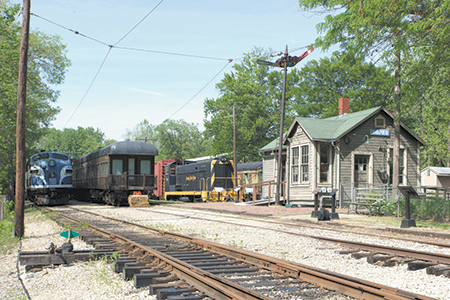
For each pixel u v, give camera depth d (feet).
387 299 17.40
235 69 194.49
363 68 145.38
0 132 102.01
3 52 82.69
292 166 81.92
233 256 28.22
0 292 21.61
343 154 74.13
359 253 29.22
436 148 122.72
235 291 18.84
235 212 67.05
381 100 143.95
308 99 167.94
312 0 51.47
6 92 85.87
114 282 22.49
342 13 49.49
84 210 78.54
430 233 39.83
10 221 56.39
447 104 109.19
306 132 75.00
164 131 347.36
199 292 19.56
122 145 93.35
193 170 113.39
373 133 76.18
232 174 105.60
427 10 44.70
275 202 81.30
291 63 81.82
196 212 71.51
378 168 76.28
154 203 105.70
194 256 28.53
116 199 93.61
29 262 26.48
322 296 19.17
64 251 28.04
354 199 65.82
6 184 146.20
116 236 36.86
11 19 84.23
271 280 22.11
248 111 176.86
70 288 21.90
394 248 29.60
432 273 23.90
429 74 49.90
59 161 97.81
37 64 119.34
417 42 47.75
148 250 28.35
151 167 96.12
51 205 103.96
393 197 59.11
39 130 124.77
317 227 46.24
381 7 44.01
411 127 143.23
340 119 83.35
